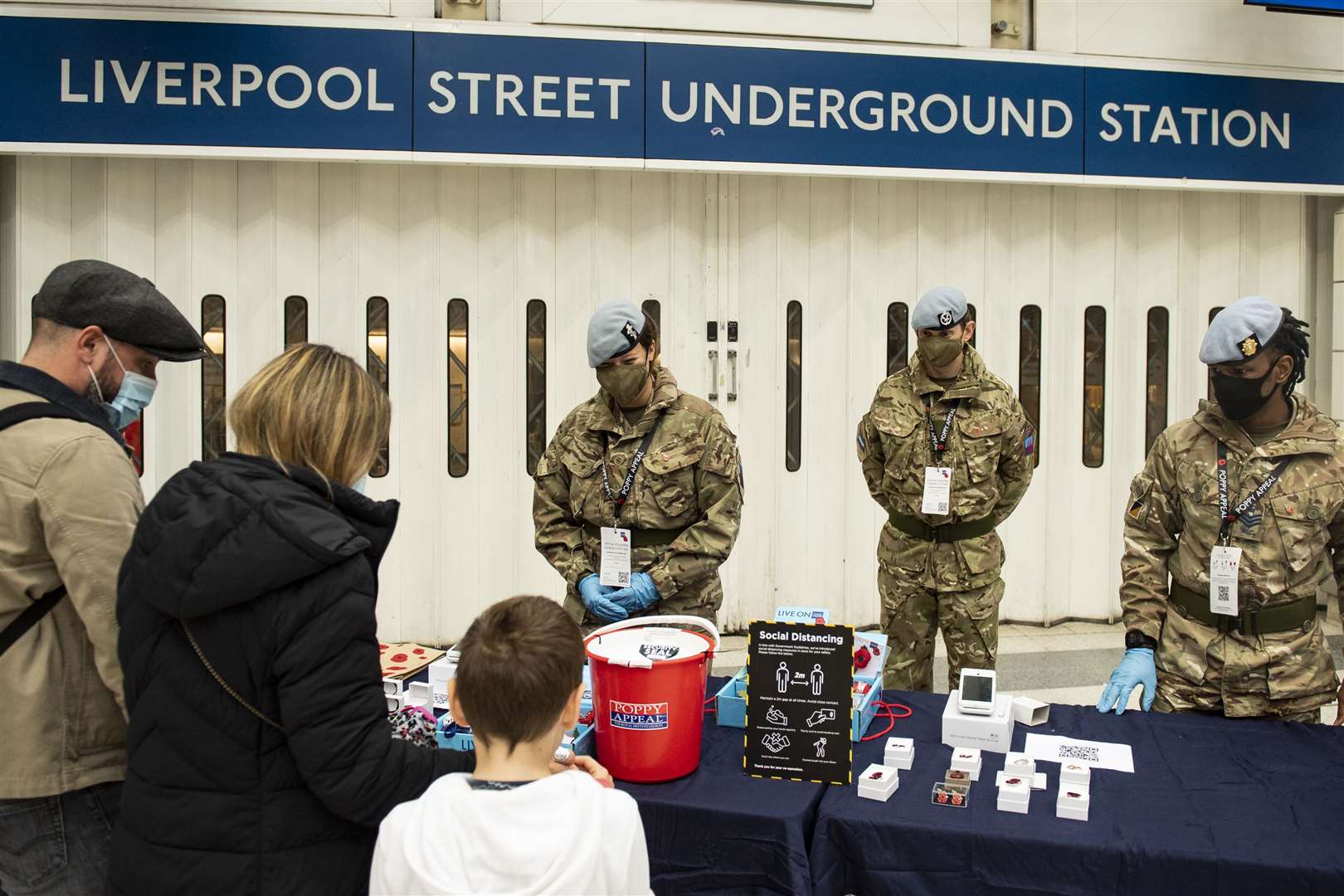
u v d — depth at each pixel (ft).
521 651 4.15
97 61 14.02
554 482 9.71
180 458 15.33
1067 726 7.36
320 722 4.39
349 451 4.75
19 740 5.37
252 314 15.29
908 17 15.60
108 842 5.74
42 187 14.73
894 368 16.65
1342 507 7.56
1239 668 7.68
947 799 6.05
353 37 14.35
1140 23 16.02
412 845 3.86
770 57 15.14
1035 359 16.89
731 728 7.40
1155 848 5.47
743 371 16.29
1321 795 6.17
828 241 16.34
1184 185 16.20
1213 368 7.59
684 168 15.10
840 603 16.74
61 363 5.70
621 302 9.00
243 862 4.51
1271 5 15.01
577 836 3.86
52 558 5.32
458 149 14.65
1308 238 17.20
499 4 14.89
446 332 15.69
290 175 15.23
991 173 15.74
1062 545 17.11
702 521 9.16
